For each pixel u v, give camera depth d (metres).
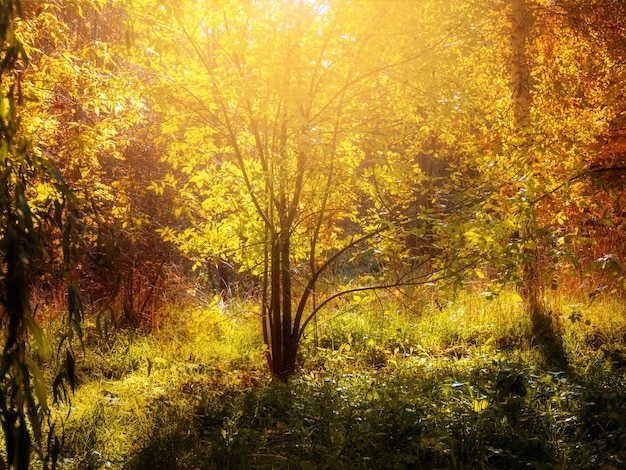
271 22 5.65
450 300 8.88
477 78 10.31
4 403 2.44
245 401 5.45
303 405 5.18
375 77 6.12
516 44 10.39
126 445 4.64
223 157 7.16
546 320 8.38
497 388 5.54
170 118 6.57
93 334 7.87
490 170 6.27
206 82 6.14
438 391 5.56
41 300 9.44
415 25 5.71
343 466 4.09
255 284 10.32
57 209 2.82
